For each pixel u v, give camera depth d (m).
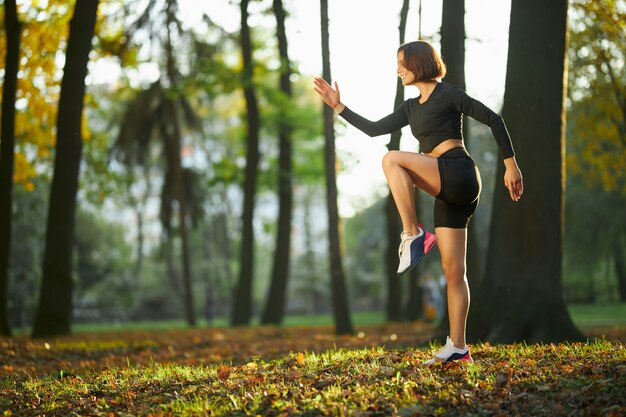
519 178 5.70
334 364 6.78
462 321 6.19
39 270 34.56
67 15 18.83
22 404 6.51
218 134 49.12
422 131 5.89
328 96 6.17
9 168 16.78
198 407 5.54
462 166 5.73
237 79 23.78
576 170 22.53
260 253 66.06
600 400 4.99
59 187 15.96
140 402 6.15
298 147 31.20
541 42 10.02
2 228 16.69
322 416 5.13
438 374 5.96
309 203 64.88
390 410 5.14
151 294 57.41
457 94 5.73
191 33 27.91
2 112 16.84
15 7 16.98
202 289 56.44
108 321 50.97
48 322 16.02
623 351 6.34
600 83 20.50
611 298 39.72
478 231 44.16
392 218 25.58
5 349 11.82
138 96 29.45
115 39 22.80
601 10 17.22
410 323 23.61
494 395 5.40
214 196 52.75
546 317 9.91
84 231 47.34
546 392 5.33
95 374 7.96
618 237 32.94
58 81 19.16
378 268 62.81
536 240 9.98
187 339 15.53
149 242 62.12
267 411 5.37
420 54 5.84
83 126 22.06
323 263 64.69
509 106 10.16
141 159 31.45
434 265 45.41
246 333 18.20
